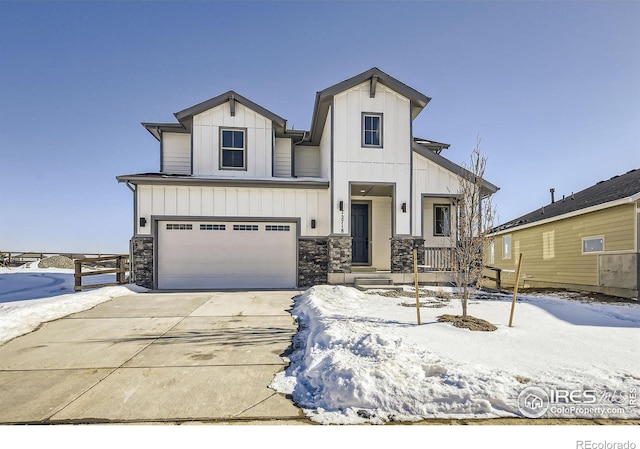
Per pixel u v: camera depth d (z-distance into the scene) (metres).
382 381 3.25
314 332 5.28
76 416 3.00
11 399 3.31
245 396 3.37
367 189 12.26
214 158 12.60
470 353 4.03
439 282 11.12
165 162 13.41
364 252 13.16
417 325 5.40
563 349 4.26
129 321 6.52
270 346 4.98
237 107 12.85
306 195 11.81
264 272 11.50
